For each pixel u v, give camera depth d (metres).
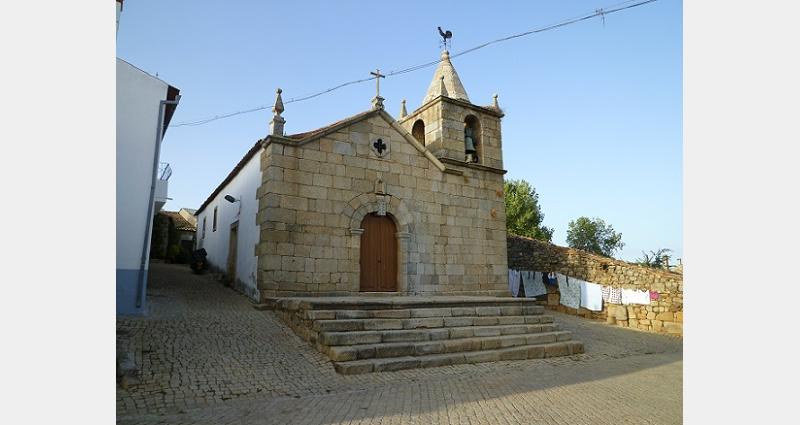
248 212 15.07
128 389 6.82
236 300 13.85
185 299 13.72
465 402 7.08
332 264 13.79
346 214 14.28
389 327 10.37
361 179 14.78
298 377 8.08
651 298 17.33
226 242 18.25
